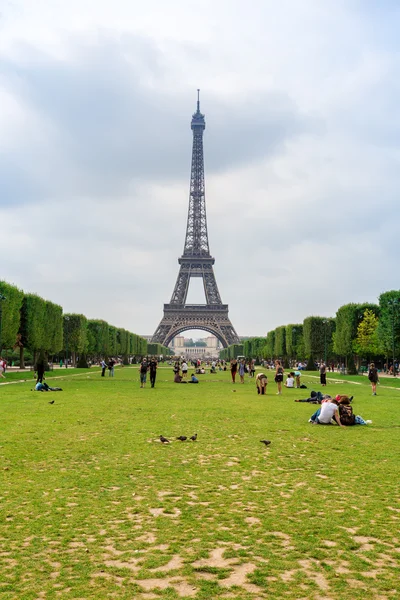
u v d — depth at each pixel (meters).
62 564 12.80
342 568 12.62
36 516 16.11
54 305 151.00
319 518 16.03
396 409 47.16
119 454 25.34
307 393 68.25
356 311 152.25
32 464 23.02
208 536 14.56
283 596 11.30
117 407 46.69
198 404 50.41
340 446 27.95
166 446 27.52
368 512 16.62
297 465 23.25
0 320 111.94
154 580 12.01
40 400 53.41
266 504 17.47
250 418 39.72
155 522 15.67
